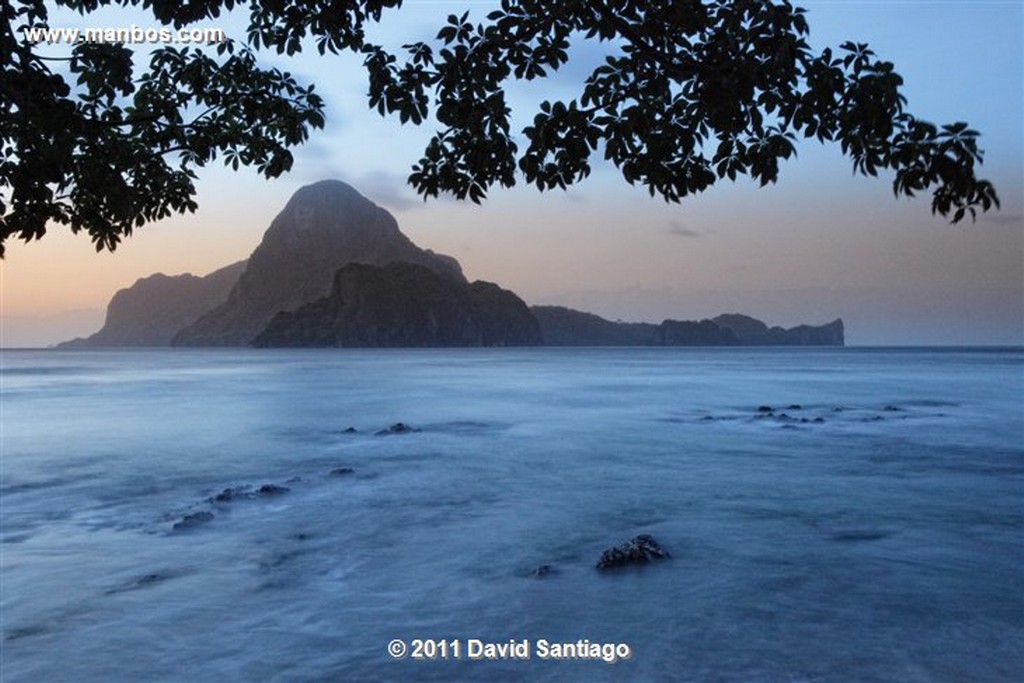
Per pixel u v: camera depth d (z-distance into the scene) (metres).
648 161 3.53
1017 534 10.14
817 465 16.95
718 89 3.00
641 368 91.25
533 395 43.16
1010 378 62.03
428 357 168.75
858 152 3.07
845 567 8.49
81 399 41.66
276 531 10.46
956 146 2.92
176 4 3.76
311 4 3.90
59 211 4.15
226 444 21.23
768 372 77.44
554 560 8.87
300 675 5.59
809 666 5.65
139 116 4.42
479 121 3.79
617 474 15.72
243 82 4.70
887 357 159.62
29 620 6.82
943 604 7.12
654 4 3.22
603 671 5.60
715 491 13.66
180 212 4.82
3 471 16.55
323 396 43.12
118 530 10.64
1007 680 5.37
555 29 3.53
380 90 3.78
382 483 14.59
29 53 3.43
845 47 2.91
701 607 7.07
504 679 5.46
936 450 19.39
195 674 5.61
